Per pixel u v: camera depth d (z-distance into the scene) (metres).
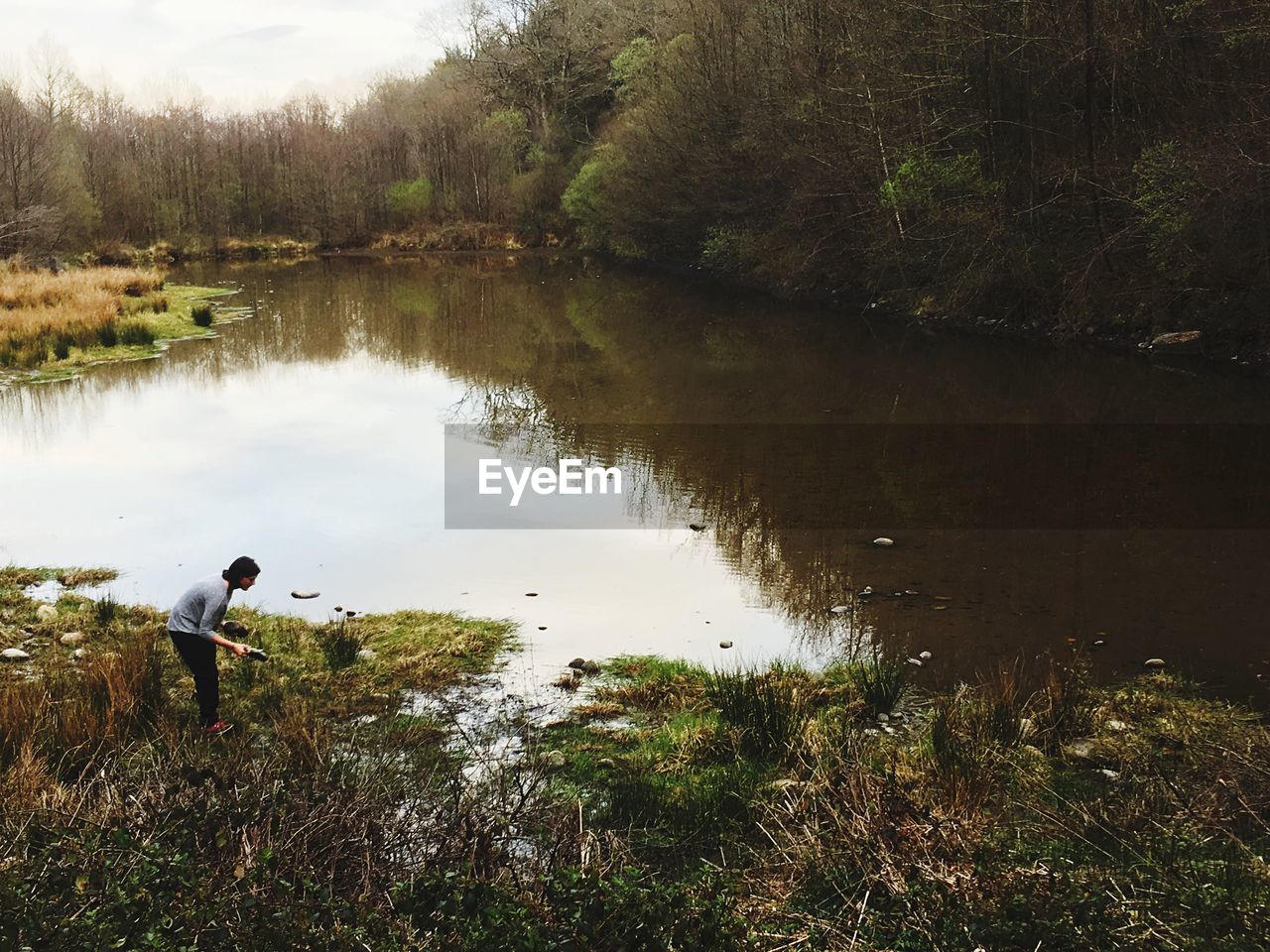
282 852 4.68
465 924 4.26
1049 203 24.45
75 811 5.14
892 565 10.14
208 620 6.89
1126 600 9.10
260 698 7.43
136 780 5.68
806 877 4.99
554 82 64.62
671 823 5.78
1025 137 25.50
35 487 13.75
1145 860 4.73
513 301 35.66
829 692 7.41
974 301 26.12
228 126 79.12
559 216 62.62
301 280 46.44
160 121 79.62
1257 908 4.27
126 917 4.09
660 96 41.19
